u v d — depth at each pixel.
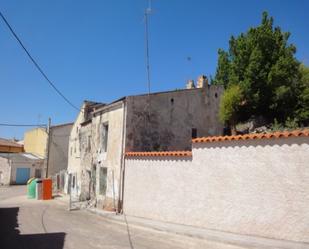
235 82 26.34
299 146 9.35
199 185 12.29
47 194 30.81
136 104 18.88
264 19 26.47
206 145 12.16
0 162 52.78
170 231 11.92
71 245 10.33
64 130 43.91
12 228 13.85
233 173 10.98
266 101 25.06
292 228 9.27
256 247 8.95
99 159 21.73
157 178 14.72
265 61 25.39
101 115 22.36
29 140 57.97
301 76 25.72
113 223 14.84
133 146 18.47
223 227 11.09
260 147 10.25
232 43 28.78
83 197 25.75
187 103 20.92
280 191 9.62
